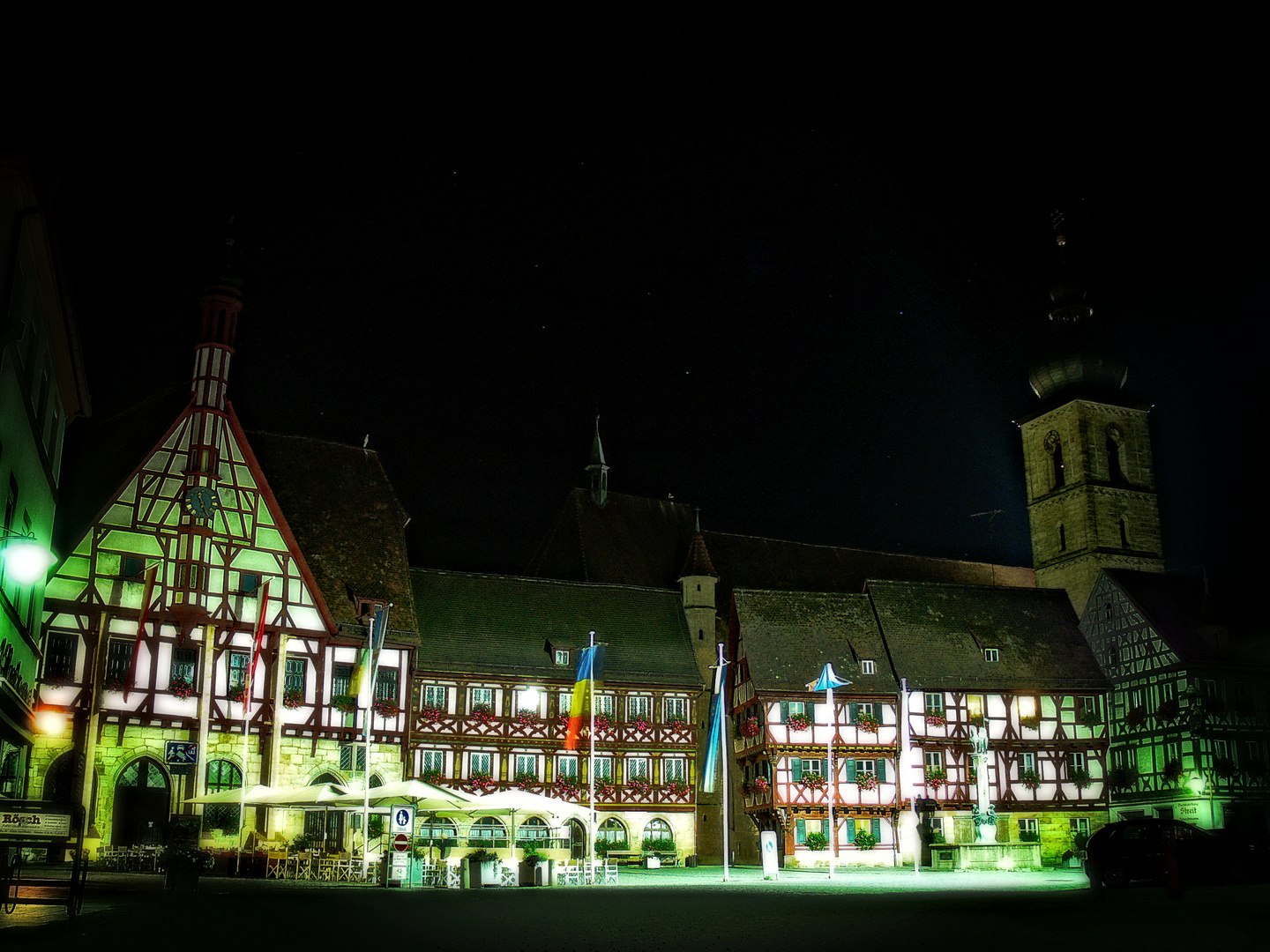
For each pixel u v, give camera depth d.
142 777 39.16
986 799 43.31
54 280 25.20
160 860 35.41
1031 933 13.79
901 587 54.53
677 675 52.06
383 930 15.23
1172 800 49.12
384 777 44.28
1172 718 49.56
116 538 40.06
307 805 33.09
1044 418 72.44
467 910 18.75
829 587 64.94
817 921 16.31
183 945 13.15
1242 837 23.86
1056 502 71.06
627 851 48.94
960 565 70.31
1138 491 70.25
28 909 17.64
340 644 44.25
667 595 56.31
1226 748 48.97
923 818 48.94
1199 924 14.55
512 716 48.34
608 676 50.56
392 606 46.41
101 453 43.19
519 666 49.12
